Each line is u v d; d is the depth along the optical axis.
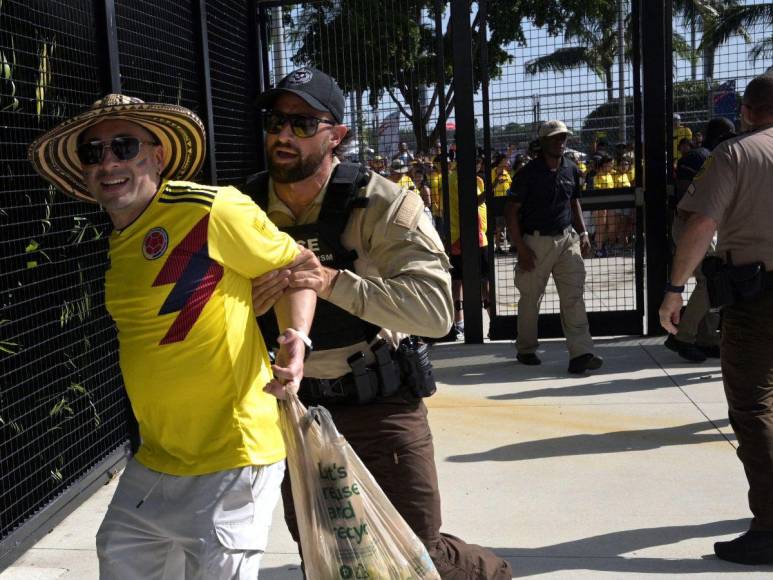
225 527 2.26
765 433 3.44
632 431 5.23
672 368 6.66
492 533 3.95
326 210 2.76
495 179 7.71
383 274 2.76
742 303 3.47
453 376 6.73
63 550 4.00
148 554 2.35
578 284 6.59
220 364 2.27
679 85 7.41
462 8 7.16
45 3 4.46
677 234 6.75
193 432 2.29
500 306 9.66
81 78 4.73
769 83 3.55
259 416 2.33
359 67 7.57
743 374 3.48
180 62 5.94
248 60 7.44
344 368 2.81
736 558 3.54
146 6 5.46
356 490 2.35
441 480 4.59
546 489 4.42
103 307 5.04
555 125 6.43
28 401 4.33
